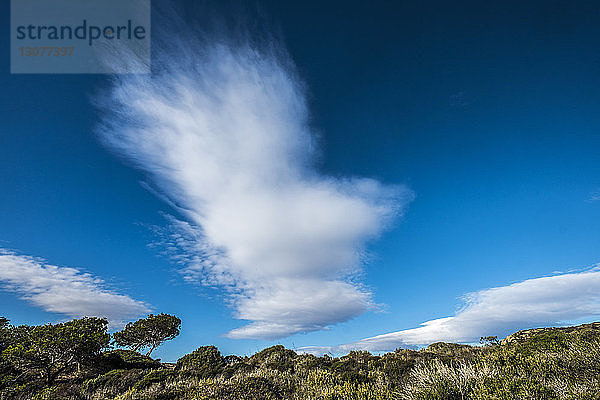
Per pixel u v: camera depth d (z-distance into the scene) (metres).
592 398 5.87
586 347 8.23
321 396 9.41
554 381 6.83
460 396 7.11
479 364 9.25
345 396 9.03
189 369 20.48
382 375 10.95
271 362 17.83
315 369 14.09
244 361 22.06
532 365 7.97
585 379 6.70
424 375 8.60
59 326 25.08
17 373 22.59
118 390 15.48
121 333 39.81
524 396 6.25
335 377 11.36
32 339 23.52
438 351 15.83
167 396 11.45
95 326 27.09
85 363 25.42
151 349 41.00
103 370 26.14
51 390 17.41
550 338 10.76
